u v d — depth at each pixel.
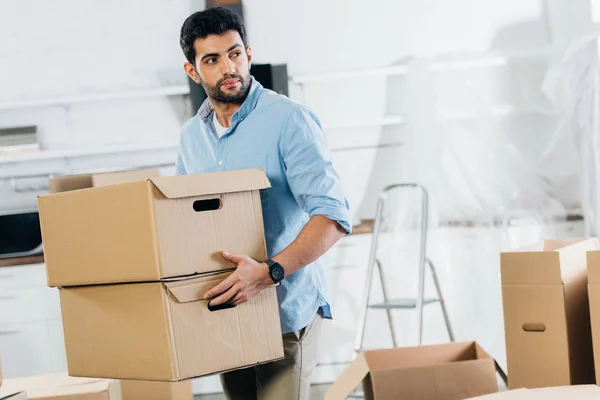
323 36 4.80
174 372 1.71
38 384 2.44
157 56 4.84
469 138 4.70
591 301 1.86
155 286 1.72
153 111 4.89
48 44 4.82
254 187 1.88
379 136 4.80
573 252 1.98
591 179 4.61
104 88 4.85
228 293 1.79
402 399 1.85
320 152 2.12
